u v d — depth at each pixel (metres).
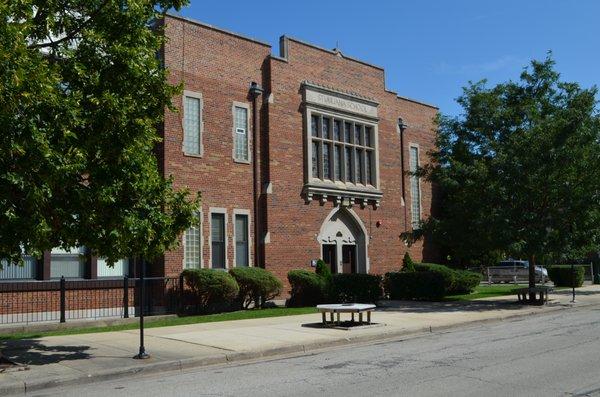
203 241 21.81
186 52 22.06
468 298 26.11
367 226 28.20
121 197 10.70
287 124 25.06
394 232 29.69
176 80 21.61
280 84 24.97
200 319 18.38
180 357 11.25
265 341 13.27
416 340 13.98
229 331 15.16
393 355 11.56
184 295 20.59
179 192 11.94
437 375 9.26
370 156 28.91
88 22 11.13
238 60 23.78
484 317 18.25
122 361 10.83
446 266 30.41
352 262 27.91
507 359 10.69
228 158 23.00
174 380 9.60
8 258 10.20
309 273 23.16
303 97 25.73
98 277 19.67
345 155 27.41
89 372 9.84
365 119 28.61
